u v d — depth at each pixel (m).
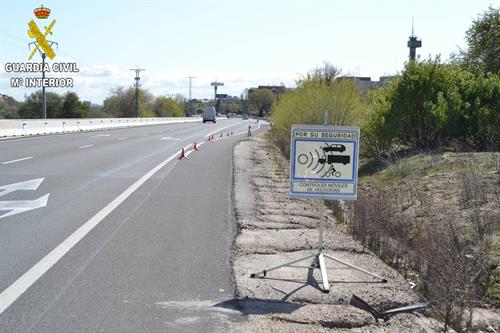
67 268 7.32
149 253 8.16
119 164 19.83
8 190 13.48
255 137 43.00
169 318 5.76
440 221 11.15
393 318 6.15
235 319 5.78
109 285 6.70
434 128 21.70
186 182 15.70
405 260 9.61
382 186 17.58
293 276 7.16
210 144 32.94
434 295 7.18
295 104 27.83
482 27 31.97
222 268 7.50
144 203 12.21
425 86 21.73
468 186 13.36
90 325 5.52
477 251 9.20
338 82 26.62
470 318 6.85
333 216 12.59
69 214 10.80
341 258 8.08
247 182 15.97
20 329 5.38
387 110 22.45
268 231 9.62
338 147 7.24
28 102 90.38
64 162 19.91
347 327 5.78
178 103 172.75
